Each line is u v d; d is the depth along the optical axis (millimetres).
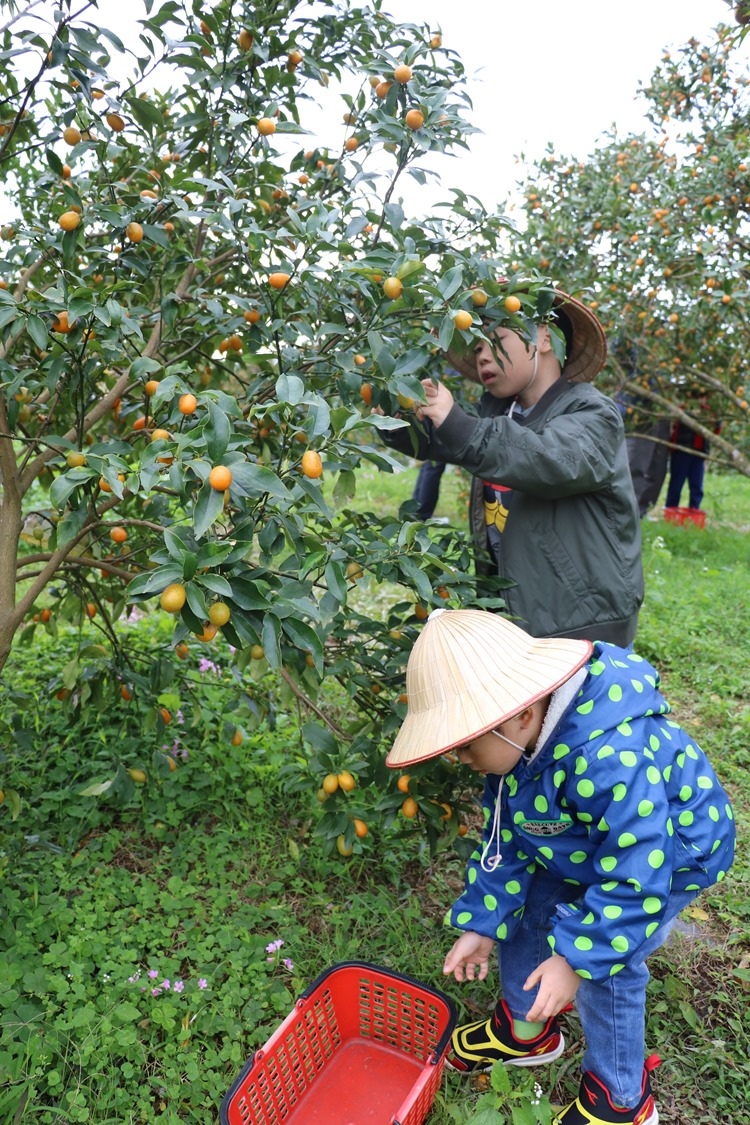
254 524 1604
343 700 3432
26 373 1826
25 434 2406
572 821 1576
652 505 6828
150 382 1926
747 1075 1871
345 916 2299
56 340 1726
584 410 2189
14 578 2066
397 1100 1816
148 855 2609
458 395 2764
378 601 4926
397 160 2062
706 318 5414
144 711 2816
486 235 2105
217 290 2463
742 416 6344
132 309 2139
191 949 2162
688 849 1549
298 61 2172
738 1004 2076
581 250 5672
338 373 2012
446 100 2049
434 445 2240
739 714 3564
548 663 1512
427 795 2031
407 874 2584
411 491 8773
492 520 2424
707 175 4863
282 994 2006
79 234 1891
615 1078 1651
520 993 1838
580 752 1492
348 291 2057
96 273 2156
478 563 2525
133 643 3645
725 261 4676
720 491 9914
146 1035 1932
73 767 2881
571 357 2441
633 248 5055
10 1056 1789
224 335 2238
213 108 2125
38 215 2561
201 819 2773
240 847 2639
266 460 2205
